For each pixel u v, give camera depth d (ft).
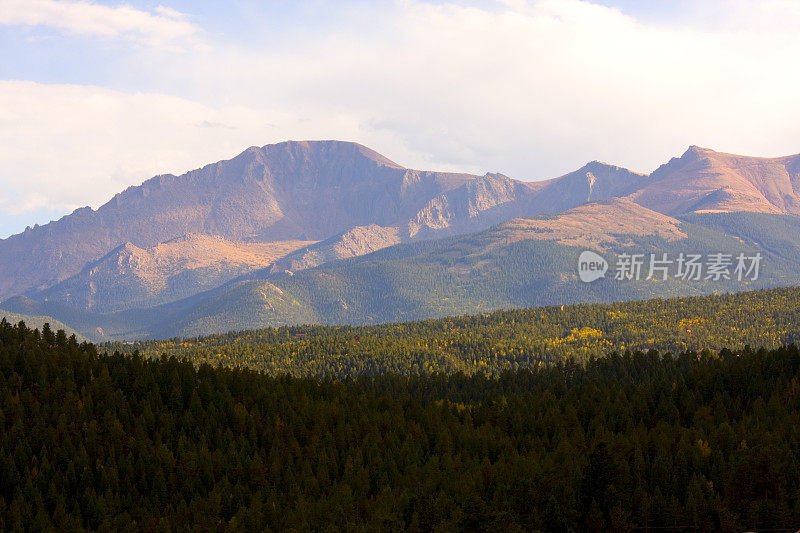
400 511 409.28
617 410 538.88
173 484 455.63
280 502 431.02
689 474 432.25
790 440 440.45
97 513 419.95
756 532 380.58
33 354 569.23
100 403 525.75
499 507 401.08
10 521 408.05
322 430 526.57
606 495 402.11
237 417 540.11
